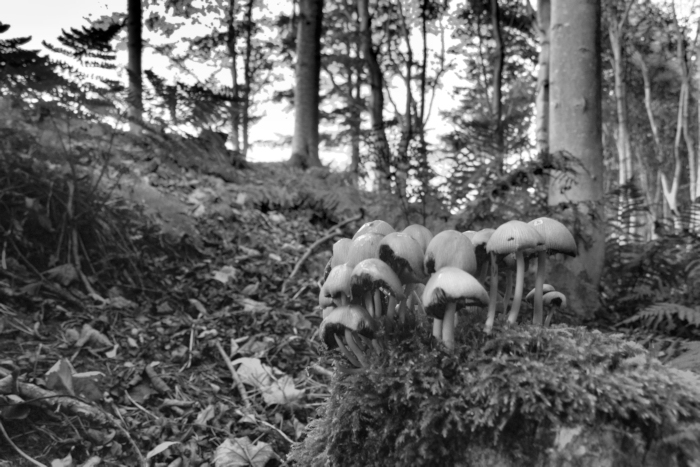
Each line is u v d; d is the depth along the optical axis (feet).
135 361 11.29
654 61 85.66
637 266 16.74
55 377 9.35
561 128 17.31
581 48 17.21
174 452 9.11
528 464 5.62
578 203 16.14
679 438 5.30
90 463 8.19
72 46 13.16
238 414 10.53
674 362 10.07
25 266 12.85
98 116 13.80
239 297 15.46
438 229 17.16
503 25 58.54
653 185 102.63
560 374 5.67
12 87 12.64
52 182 13.79
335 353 7.43
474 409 5.80
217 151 15.80
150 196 17.92
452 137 18.52
